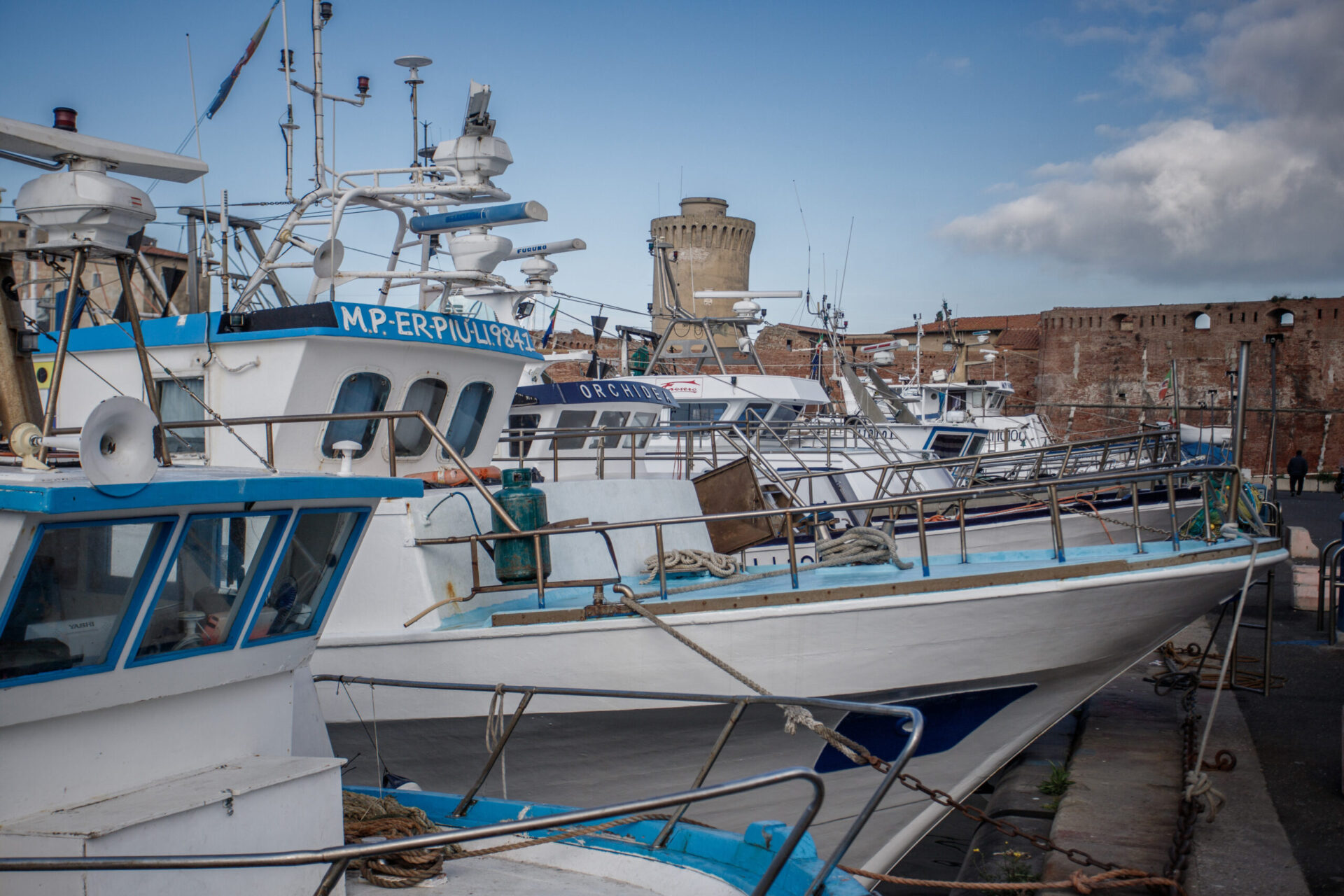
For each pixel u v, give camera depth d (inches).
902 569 313.0
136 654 156.9
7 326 190.4
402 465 346.9
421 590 290.5
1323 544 863.7
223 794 157.6
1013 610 272.5
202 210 411.5
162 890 148.4
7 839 142.7
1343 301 2251.5
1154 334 2431.1
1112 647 287.0
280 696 187.5
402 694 287.0
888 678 273.6
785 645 268.5
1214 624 553.3
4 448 204.4
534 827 143.9
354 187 368.5
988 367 2425.0
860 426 794.8
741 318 808.9
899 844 294.5
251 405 321.4
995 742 294.4
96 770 156.2
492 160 368.8
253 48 409.7
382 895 190.7
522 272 491.8
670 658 269.3
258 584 172.4
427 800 239.9
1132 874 232.8
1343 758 290.2
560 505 341.1
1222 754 314.8
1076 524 585.9
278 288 414.6
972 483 658.8
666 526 362.9
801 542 526.6
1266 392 2306.8
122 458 145.6
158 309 415.5
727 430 504.1
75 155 188.5
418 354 337.4
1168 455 735.1
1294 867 240.8
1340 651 473.1
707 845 201.3
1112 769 326.6
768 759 279.1
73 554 146.6
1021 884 225.5
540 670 276.5
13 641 143.1
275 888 165.0
